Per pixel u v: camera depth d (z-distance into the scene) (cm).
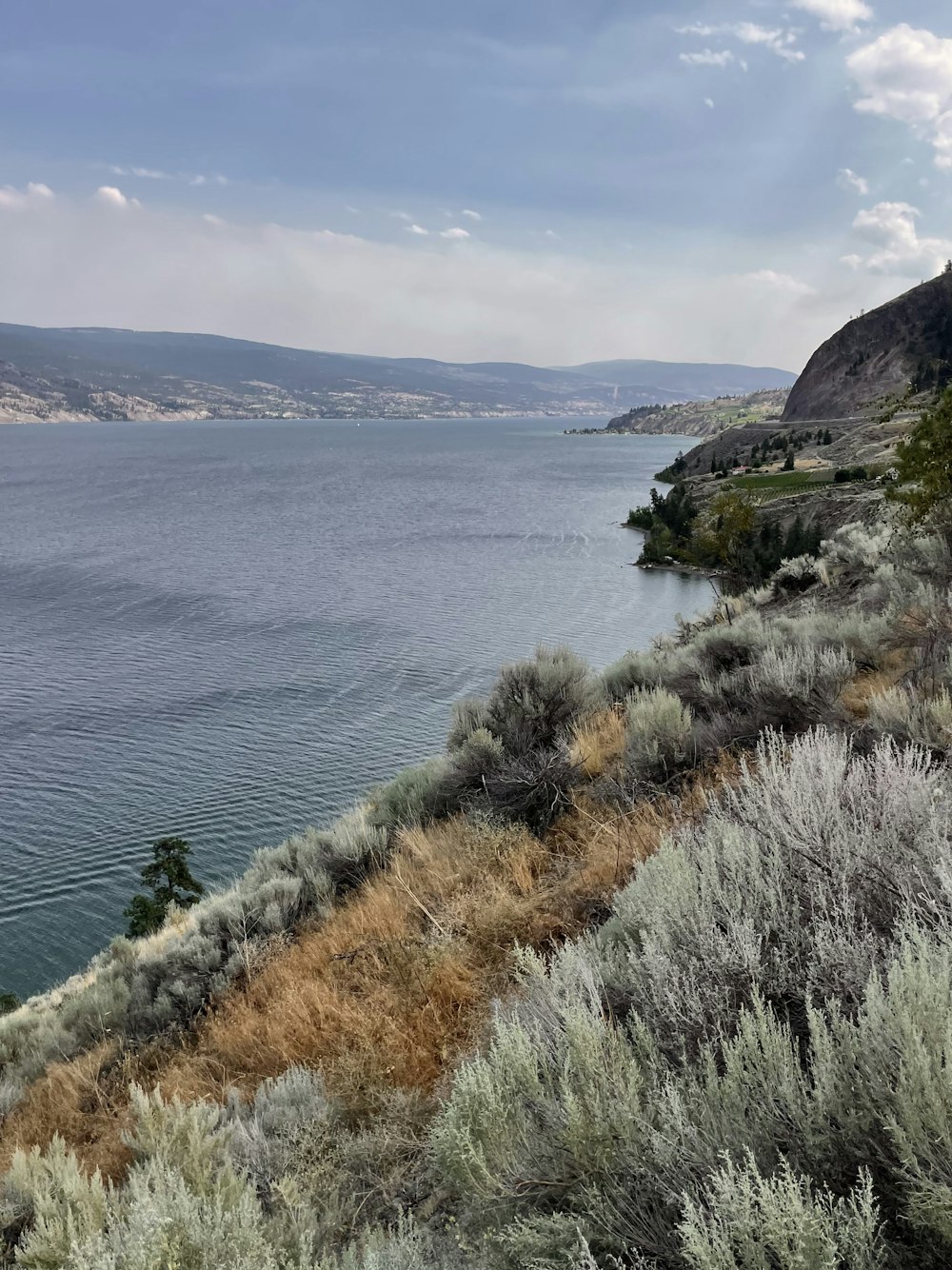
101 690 4909
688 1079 208
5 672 5253
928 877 243
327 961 604
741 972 242
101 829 3388
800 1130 180
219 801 3562
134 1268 250
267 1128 389
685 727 631
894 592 893
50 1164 400
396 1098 370
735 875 286
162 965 785
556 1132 213
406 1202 312
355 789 3591
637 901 314
